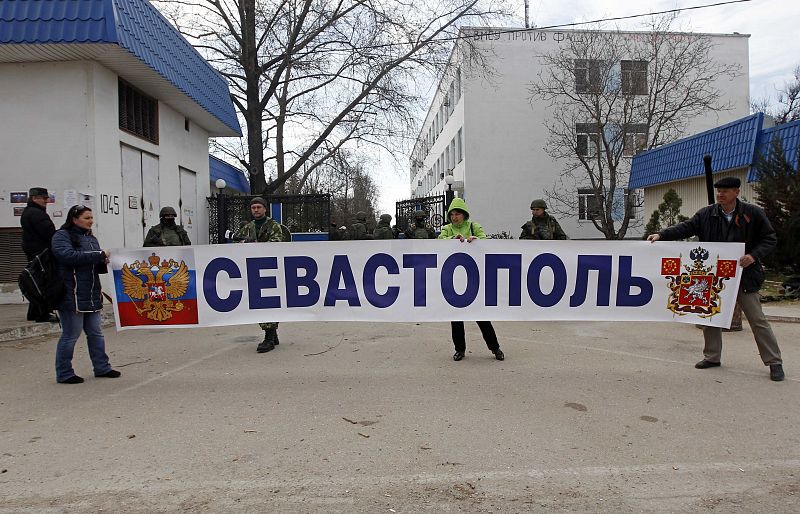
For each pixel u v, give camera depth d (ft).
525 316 21.79
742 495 11.38
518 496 11.37
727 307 20.42
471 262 21.72
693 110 91.15
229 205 61.31
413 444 13.98
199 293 21.34
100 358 20.52
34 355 24.50
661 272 21.21
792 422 15.34
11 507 11.07
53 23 32.94
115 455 13.50
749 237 20.34
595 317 21.61
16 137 36.42
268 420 15.80
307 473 12.44
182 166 53.16
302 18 64.54
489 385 18.99
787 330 28.73
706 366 21.03
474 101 93.61
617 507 10.93
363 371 21.08
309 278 21.66
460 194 104.63
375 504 11.08
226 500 11.29
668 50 87.56
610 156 85.51
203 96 50.29
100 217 36.86
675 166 68.80
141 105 44.27
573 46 87.10
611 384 19.02
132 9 36.99
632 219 94.89
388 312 21.77
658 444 13.89
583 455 13.26
